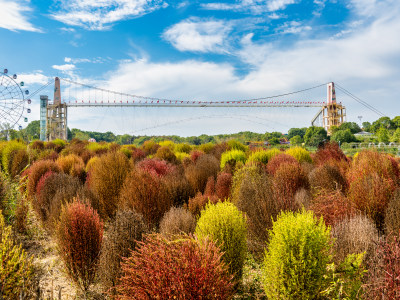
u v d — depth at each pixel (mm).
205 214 3389
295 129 115312
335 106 109938
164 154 12477
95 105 87688
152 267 2219
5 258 2828
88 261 3299
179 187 5969
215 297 2127
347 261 2633
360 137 65375
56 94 80875
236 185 6012
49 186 5680
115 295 2611
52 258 4176
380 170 5289
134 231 3018
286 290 2549
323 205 4242
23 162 10344
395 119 105000
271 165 7672
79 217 3389
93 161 10062
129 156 15406
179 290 2047
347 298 2436
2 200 5352
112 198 5719
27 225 5441
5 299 2678
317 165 9023
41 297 2918
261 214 4055
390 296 2225
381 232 3875
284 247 2604
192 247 2361
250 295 3148
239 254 3184
